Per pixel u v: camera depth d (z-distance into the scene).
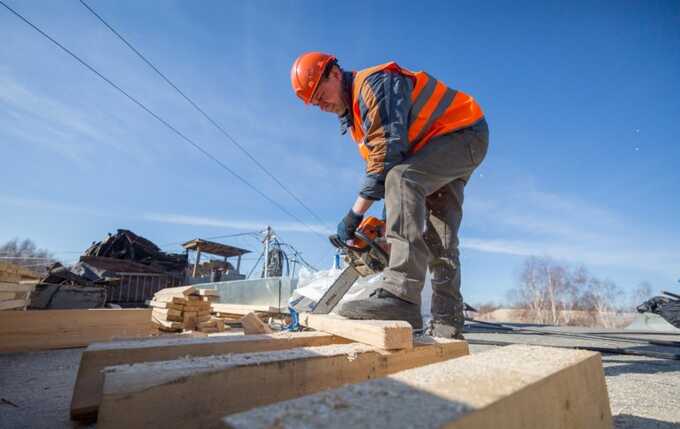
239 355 0.88
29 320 2.30
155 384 0.68
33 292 4.47
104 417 0.62
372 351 1.04
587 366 0.76
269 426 0.38
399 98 1.67
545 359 0.74
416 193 1.61
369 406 0.44
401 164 1.65
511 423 0.49
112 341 1.05
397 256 1.55
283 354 0.92
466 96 1.98
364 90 1.72
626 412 1.15
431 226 2.05
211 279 15.52
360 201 1.74
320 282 4.05
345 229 1.81
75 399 0.90
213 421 0.73
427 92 1.81
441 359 1.22
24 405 1.15
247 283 8.83
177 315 3.94
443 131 1.77
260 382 0.81
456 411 0.42
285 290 8.18
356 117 1.85
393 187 1.63
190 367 0.74
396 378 0.57
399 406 0.44
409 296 1.49
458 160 1.76
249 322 2.07
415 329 1.48
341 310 1.48
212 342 1.07
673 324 3.19
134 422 0.64
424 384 0.54
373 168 1.67
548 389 0.60
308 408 0.43
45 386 1.42
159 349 1.00
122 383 0.65
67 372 1.69
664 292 3.40
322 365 0.93
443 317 1.93
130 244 13.59
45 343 2.32
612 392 1.43
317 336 1.30
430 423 0.39
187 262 14.49
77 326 2.45
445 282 1.96
